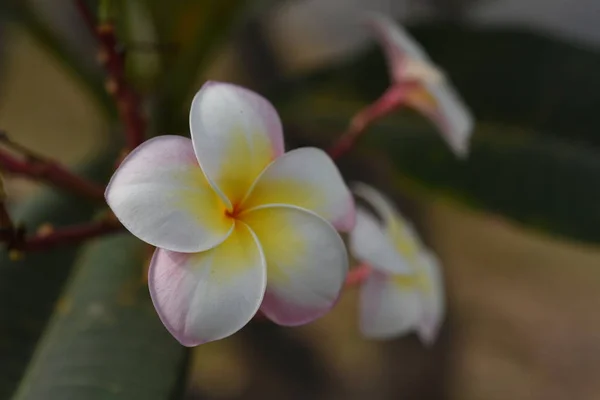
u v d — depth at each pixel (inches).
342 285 13.9
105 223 15.4
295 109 22.8
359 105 22.8
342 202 14.4
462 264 60.6
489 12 43.9
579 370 54.9
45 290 18.0
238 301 13.4
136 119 16.3
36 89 53.7
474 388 52.9
